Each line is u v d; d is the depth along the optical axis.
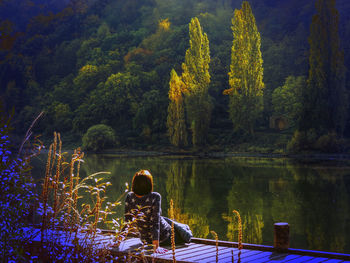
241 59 59.47
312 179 24.02
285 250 4.12
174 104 58.34
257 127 63.28
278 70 70.06
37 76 94.69
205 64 59.25
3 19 101.12
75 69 94.12
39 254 2.49
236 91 60.09
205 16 87.38
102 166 32.69
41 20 106.88
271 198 16.78
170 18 93.81
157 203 3.83
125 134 67.38
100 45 95.50
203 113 57.97
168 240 4.28
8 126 2.63
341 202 15.74
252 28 58.78
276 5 84.12
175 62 82.44
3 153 2.43
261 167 32.84
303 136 48.38
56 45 101.25
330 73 49.84
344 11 69.56
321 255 3.98
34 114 76.94
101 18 107.38
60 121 76.62
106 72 85.38
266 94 65.94
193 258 3.81
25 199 2.43
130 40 94.56
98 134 60.12
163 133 64.94
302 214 13.22
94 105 76.12
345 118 50.78
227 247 4.34
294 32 75.56
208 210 13.86
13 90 84.25
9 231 2.27
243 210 13.96
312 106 49.09
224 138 59.19
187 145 59.44
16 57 93.19
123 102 74.81
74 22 108.31
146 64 86.12
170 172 28.44
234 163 37.44
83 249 2.60
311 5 78.69
